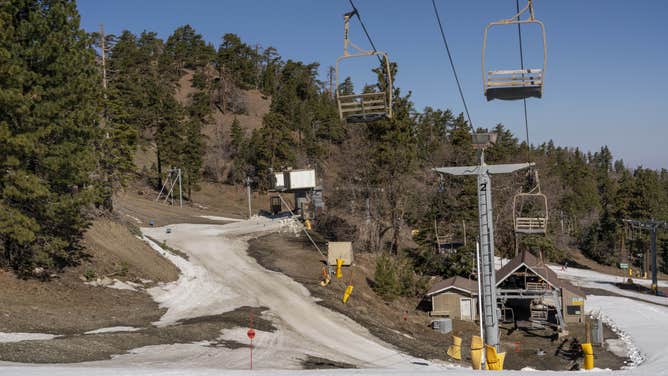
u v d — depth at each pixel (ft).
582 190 404.16
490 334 68.39
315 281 152.25
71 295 106.83
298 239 209.26
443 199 212.02
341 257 173.06
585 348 100.73
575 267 320.29
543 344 141.90
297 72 570.46
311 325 114.62
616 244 358.64
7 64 94.17
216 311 115.55
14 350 65.10
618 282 273.95
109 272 126.62
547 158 421.59
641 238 328.70
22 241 95.81
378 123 187.11
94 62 122.11
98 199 114.62
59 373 45.19
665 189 459.32
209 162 393.70
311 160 350.02
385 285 161.89
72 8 113.80
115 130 161.27
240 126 450.30
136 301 115.55
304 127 392.47
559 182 343.87
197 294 130.11
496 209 218.38
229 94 498.28
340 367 84.02
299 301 131.44
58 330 83.66
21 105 94.73
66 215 107.65
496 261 245.65
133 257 142.92
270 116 353.92
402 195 196.13
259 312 118.62
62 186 114.01
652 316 176.24
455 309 160.97
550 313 169.89
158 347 81.10
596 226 370.53
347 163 201.98
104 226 151.33
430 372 47.42
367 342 108.17
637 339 142.72
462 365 102.83
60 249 118.42
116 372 46.26
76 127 108.17
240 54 570.87
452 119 431.84
